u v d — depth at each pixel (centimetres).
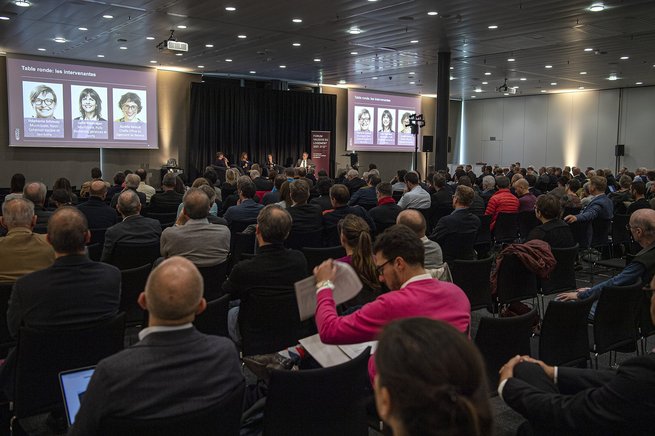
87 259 252
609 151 2058
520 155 2330
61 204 530
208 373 154
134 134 1584
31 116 1412
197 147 1703
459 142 2533
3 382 255
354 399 212
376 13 952
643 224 351
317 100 1948
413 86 2002
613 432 164
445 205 779
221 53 1366
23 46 1288
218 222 481
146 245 427
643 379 158
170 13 965
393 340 90
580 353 321
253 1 880
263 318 307
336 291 216
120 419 143
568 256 466
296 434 203
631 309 340
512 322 272
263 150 1847
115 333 250
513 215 704
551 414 171
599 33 1090
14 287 242
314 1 877
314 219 522
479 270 433
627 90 2000
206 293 372
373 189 775
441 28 1058
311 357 264
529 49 1264
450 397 83
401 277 219
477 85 1966
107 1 888
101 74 1514
